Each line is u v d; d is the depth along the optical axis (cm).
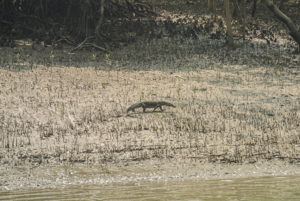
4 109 4347
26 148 3322
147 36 8469
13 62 6475
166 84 5512
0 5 8556
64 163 3033
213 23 9606
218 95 5003
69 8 8562
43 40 7975
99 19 8212
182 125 3894
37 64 6425
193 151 3256
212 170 2881
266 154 3188
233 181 2614
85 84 5425
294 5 12012
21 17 8625
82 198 2259
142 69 6338
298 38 6531
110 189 2467
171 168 2922
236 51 7581
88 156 3159
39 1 8756
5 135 3616
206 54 7306
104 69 6288
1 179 2755
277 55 7381
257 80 5747
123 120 4031
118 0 10338
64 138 3553
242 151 3253
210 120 4050
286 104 4628
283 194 2280
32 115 4181
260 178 2684
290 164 2983
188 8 11425
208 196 2248
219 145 3391
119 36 8381
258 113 4294
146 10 10162
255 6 10319
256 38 8612
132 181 2673
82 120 4025
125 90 5191
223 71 6266
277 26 9588
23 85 5269
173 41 8256
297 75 6053
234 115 4212
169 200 2173
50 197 2308
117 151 3259
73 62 6712
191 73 6122
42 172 2867
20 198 2303
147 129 3762
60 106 4481
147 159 3098
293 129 3781
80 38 8100
